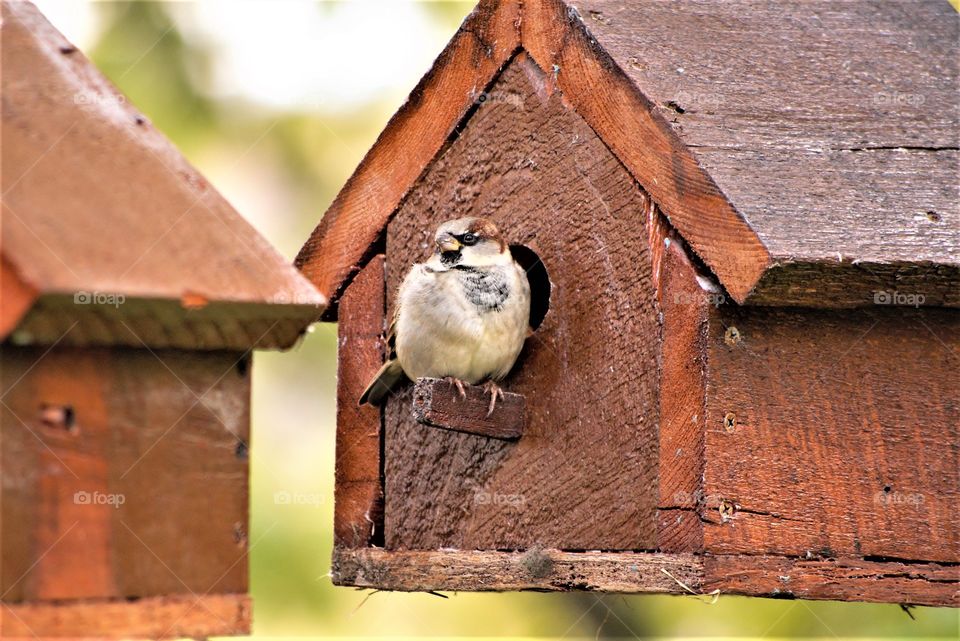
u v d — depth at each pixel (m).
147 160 5.46
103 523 5.24
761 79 7.00
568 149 7.11
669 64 6.91
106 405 5.29
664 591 6.31
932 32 7.72
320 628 9.77
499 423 7.30
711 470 6.25
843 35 7.55
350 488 8.19
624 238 6.78
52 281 4.78
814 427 6.38
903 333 6.52
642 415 6.64
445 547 7.74
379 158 8.12
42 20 5.83
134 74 10.97
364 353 8.19
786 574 6.28
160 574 5.33
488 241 7.38
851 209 6.21
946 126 6.88
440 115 7.77
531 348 7.43
